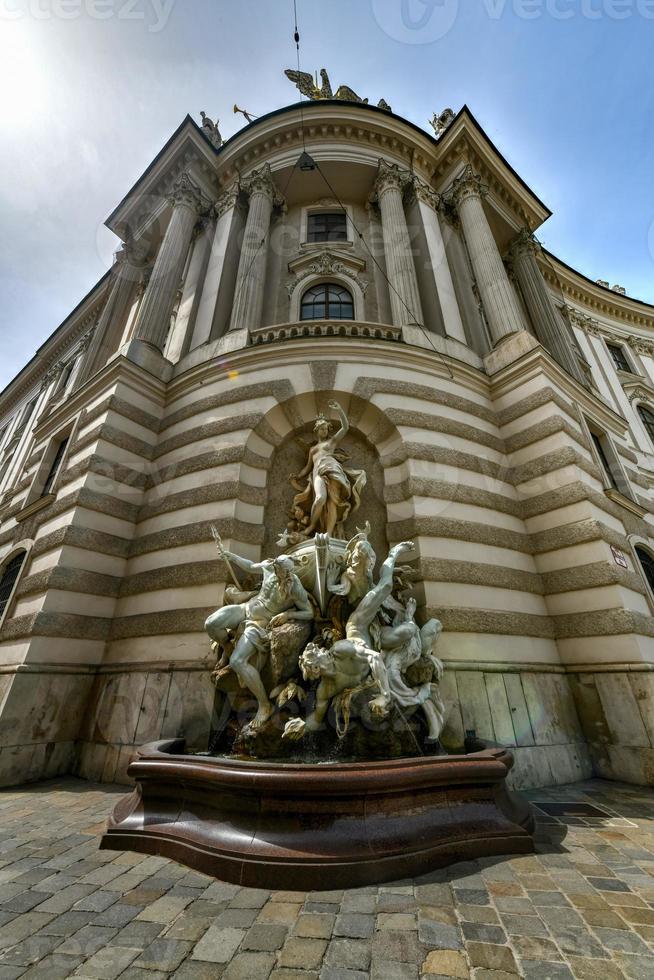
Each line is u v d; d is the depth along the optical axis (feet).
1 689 26.27
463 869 12.87
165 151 55.52
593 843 15.07
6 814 18.52
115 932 9.72
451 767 14.83
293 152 51.16
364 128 51.55
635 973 8.29
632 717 24.81
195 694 23.75
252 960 8.76
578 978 8.17
